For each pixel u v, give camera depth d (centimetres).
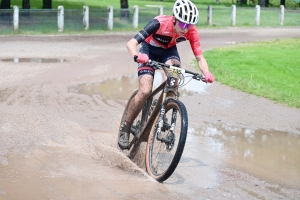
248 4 7369
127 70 1977
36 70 1927
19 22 3566
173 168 746
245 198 727
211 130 1141
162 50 855
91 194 712
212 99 1473
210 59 2284
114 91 1553
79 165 855
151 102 883
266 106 1402
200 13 4681
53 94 1467
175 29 816
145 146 920
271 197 737
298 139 1092
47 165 845
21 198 689
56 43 2969
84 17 3800
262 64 2183
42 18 3672
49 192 714
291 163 918
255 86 1669
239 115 1291
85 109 1291
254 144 1039
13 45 2794
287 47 2892
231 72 1944
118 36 3522
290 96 1523
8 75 1791
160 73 1922
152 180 791
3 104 1302
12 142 966
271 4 7625
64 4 5588
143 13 4406
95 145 979
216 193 742
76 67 2033
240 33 3956
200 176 820
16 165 838
